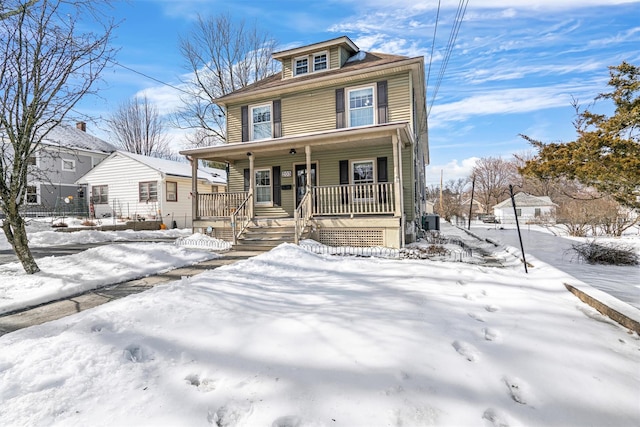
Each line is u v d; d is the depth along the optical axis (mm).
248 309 3338
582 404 1810
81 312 3459
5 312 3670
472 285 4266
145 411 1742
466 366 2180
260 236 9539
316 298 3738
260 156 12250
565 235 13438
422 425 1631
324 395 1863
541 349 2422
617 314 2959
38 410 1738
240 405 1800
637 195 6051
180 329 2816
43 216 17625
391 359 2242
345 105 11188
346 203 10742
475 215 43312
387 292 3928
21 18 4910
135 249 6879
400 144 9070
